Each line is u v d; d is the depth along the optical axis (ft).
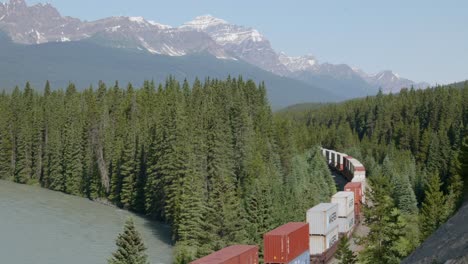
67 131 418.10
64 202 359.46
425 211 218.59
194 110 388.37
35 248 227.20
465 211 107.04
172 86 564.30
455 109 578.66
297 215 247.50
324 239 197.06
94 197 383.65
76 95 554.46
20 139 456.86
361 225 273.95
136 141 362.74
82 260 212.43
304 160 400.67
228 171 306.76
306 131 604.49
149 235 270.67
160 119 357.00
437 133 520.42
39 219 289.33
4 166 470.39
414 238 181.98
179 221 249.75
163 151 309.83
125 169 358.84
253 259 152.66
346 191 260.21
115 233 264.52
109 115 482.69
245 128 358.64
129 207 348.79
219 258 136.56
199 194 245.04
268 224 216.74
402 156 496.23
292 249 169.78
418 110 622.54
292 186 324.19
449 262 88.33
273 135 407.03
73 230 266.36
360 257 166.50
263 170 325.62
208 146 303.27
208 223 216.54
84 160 404.77
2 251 219.61
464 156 146.00
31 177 458.91
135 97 499.10
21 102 495.00
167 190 290.76
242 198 283.59
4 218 285.02
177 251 223.92
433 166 439.22
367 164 486.79
